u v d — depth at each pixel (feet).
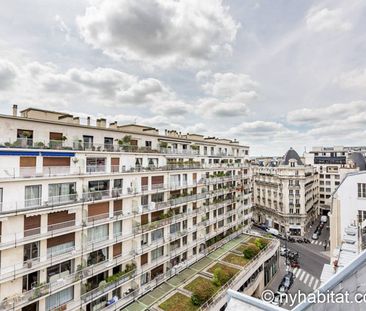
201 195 126.62
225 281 95.55
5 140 67.72
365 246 61.77
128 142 97.76
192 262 112.47
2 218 58.90
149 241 97.30
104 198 80.74
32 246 65.31
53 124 78.13
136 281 89.10
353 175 94.27
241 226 165.68
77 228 72.69
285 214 213.87
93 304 76.74
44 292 63.36
